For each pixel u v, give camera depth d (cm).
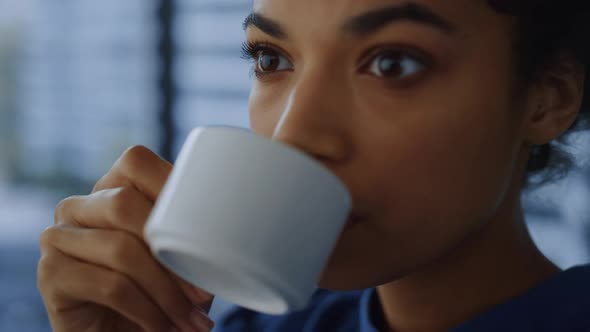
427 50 56
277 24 59
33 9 417
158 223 44
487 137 59
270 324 97
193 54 314
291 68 63
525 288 70
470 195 59
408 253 57
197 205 43
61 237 66
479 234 67
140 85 348
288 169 42
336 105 56
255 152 43
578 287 68
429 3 55
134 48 354
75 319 69
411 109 56
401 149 56
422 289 71
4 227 416
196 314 65
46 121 433
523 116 65
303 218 43
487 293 69
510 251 69
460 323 69
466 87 57
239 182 42
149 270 63
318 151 54
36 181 450
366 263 57
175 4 315
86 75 400
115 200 63
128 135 371
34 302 309
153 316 64
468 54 58
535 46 63
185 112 318
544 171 85
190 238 42
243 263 42
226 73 306
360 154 55
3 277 338
